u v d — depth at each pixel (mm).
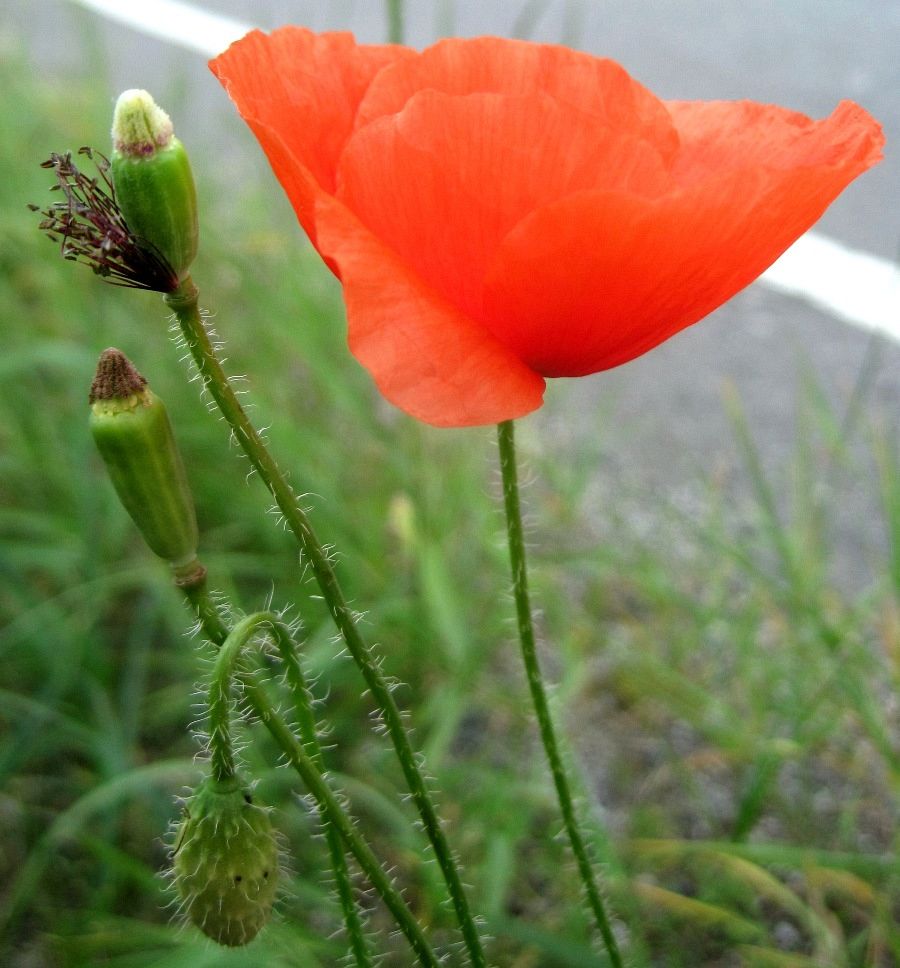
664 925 205
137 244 89
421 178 96
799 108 456
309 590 252
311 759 108
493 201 97
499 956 208
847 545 289
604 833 206
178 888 107
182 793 236
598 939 198
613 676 257
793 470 310
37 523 257
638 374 355
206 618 102
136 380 95
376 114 106
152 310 304
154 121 87
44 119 370
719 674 251
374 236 92
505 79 111
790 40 513
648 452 321
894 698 244
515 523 110
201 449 270
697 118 117
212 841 104
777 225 97
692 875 219
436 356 90
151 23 556
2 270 326
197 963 158
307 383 311
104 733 229
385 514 269
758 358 357
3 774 224
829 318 369
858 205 414
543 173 96
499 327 101
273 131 89
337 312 297
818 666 231
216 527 271
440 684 244
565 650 236
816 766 236
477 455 283
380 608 241
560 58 111
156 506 97
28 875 213
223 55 98
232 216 351
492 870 197
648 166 96
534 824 234
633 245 92
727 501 302
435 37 521
